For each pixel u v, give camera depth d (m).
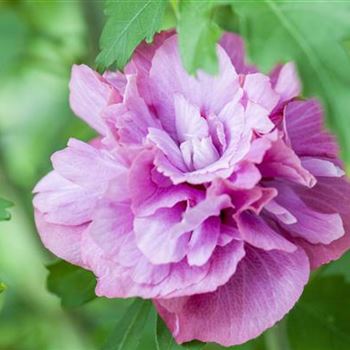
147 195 0.40
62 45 0.61
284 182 0.41
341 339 0.48
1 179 0.61
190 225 0.40
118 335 0.45
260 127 0.40
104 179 0.41
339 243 0.42
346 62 0.39
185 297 0.40
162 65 0.42
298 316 0.48
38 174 0.61
